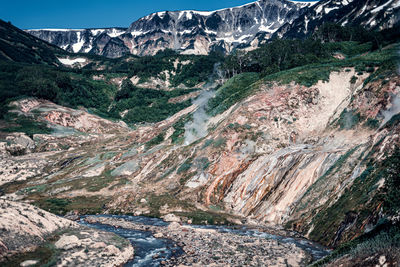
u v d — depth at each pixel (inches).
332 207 1619.1
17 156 4195.4
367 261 821.9
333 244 1393.9
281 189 2058.3
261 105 2896.2
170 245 1497.3
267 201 2060.8
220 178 2401.6
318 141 2413.9
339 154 1948.8
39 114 5536.4
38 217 1449.3
